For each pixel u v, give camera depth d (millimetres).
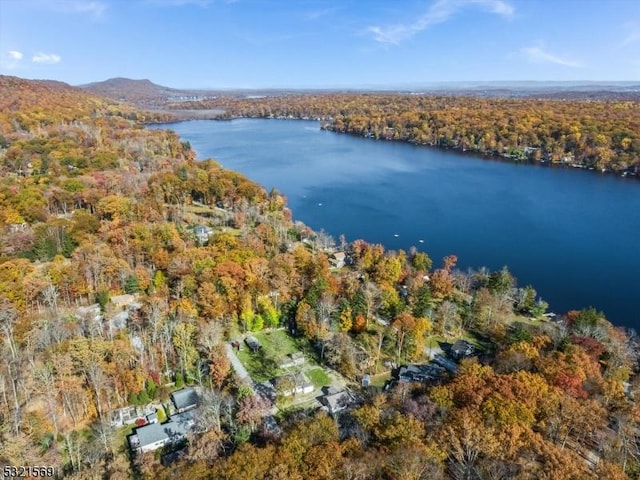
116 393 74500
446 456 54625
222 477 50688
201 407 70250
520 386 64938
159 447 66562
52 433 66375
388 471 50906
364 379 82562
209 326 89688
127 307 99625
